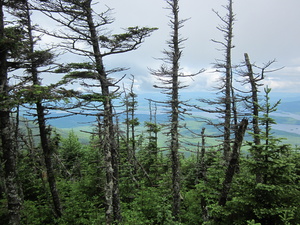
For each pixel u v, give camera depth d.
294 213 5.95
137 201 13.20
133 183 14.38
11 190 8.00
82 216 12.12
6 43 7.37
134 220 10.28
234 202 7.39
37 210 12.52
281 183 6.69
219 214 7.52
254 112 12.27
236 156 8.18
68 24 8.45
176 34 13.36
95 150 15.97
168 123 13.42
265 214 6.53
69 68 8.78
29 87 6.92
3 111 7.74
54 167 12.90
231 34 16.53
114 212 10.22
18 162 14.03
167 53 13.46
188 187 18.81
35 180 15.49
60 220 11.46
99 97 8.48
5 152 7.89
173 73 13.01
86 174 17.66
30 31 11.40
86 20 8.72
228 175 8.32
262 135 6.98
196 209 13.58
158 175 19.73
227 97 15.45
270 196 6.64
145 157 19.50
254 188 6.93
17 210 8.15
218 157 12.26
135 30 8.46
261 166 6.76
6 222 10.63
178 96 13.62
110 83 8.79
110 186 8.82
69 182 16.84
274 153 6.75
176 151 13.59
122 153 15.50
